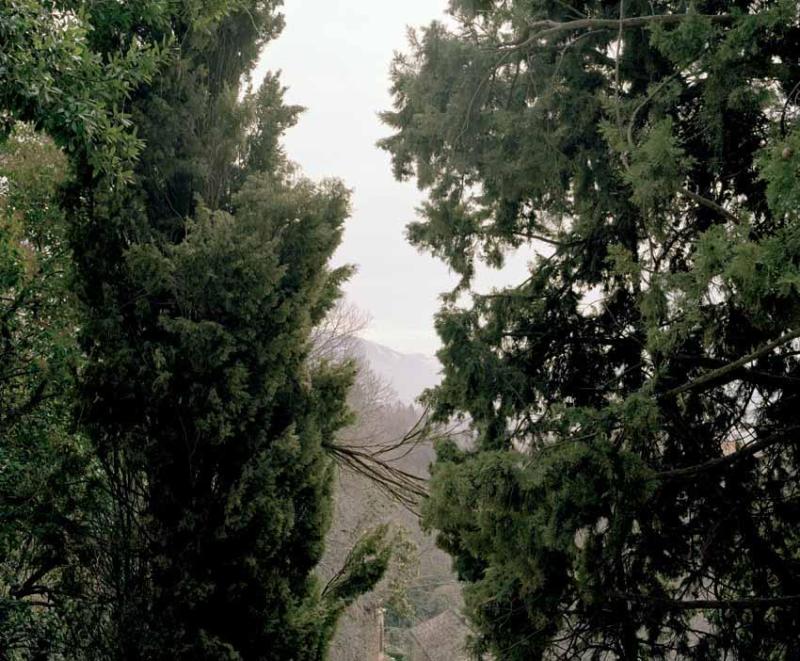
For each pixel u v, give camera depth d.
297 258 7.56
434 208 7.79
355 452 11.45
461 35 7.12
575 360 8.02
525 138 6.82
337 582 8.55
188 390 6.85
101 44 6.85
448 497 5.48
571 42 6.66
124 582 7.20
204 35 7.85
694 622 7.82
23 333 8.41
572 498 5.36
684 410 6.69
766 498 6.55
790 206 3.44
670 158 4.94
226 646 6.55
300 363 7.68
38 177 8.44
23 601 7.40
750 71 5.42
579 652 6.41
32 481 7.48
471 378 7.50
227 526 6.88
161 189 7.71
